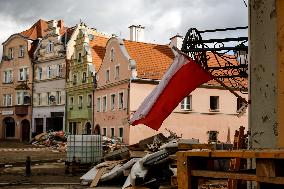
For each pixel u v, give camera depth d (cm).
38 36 5519
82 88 4466
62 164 2191
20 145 4284
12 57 5566
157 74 3634
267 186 346
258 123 529
